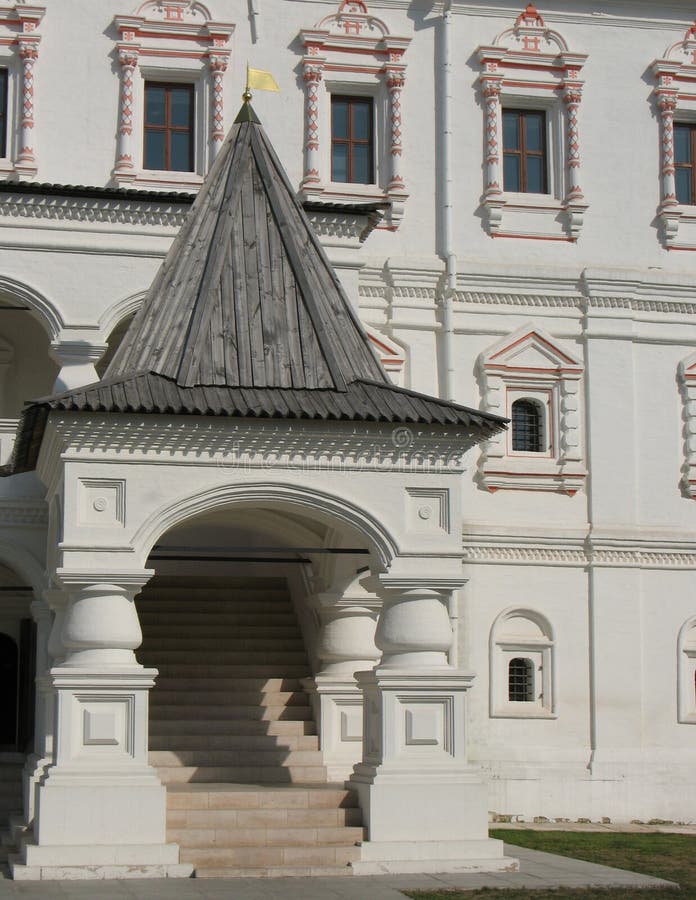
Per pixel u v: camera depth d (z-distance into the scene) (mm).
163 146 27078
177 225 23828
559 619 26984
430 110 28031
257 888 15281
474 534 26797
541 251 28094
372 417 17172
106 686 16344
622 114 28781
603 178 28547
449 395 27094
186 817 17109
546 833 23594
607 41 28906
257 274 18844
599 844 21656
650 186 28719
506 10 28594
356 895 14914
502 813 26078
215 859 16281
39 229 23375
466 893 15242
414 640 17219
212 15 27281
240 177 19938
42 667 22984
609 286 28031
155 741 21078
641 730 27000
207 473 16984
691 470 27938
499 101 28328
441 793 16938
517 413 27688
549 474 27312
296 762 21141
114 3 26906
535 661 26891
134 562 16672
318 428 17203
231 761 20812
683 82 29016
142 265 23625
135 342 18359
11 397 26391
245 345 17984
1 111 26453
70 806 16000
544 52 28547
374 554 17453
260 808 17469
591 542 27234
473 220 27906
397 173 27594
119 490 16766
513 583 26922
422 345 27297
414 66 28094
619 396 27891
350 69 27750
